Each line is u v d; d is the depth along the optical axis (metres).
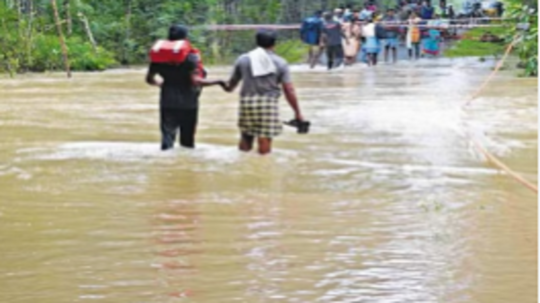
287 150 21.20
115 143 22.25
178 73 21.05
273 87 20.58
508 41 43.97
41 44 50.34
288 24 62.69
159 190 16.81
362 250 12.80
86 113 28.56
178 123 21.20
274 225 14.20
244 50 57.44
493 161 19.17
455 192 16.66
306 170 18.81
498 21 63.50
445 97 32.94
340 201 15.96
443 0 65.62
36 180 17.72
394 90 36.19
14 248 12.93
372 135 23.58
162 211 15.11
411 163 19.64
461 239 13.37
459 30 63.94
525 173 18.45
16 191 16.70
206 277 11.59
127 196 16.28
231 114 28.09
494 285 11.24
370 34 54.31
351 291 11.06
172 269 11.94
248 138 20.83
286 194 16.50
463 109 28.94
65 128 24.97
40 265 12.12
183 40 21.16
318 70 50.44
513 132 23.84
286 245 13.04
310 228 13.98
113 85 39.56
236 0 59.81
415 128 24.83
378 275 11.67
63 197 16.19
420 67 50.78
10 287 11.25
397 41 58.03
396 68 50.59
